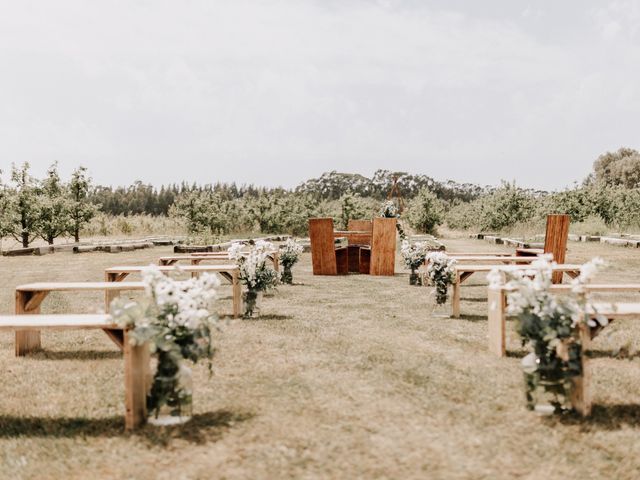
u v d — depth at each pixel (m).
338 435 3.40
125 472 2.96
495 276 4.02
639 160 60.94
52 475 2.95
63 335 6.33
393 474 2.90
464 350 5.45
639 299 8.52
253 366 4.91
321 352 5.37
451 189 69.44
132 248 19.41
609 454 3.12
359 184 67.94
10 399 4.15
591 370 4.72
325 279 11.77
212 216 25.03
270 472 2.94
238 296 7.20
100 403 4.05
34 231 19.55
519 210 29.52
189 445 3.28
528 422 3.58
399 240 21.59
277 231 29.64
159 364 3.67
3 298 9.05
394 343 5.74
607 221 27.11
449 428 3.50
